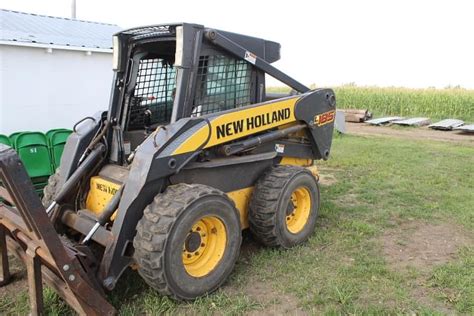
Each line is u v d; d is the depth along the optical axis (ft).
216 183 12.55
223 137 11.94
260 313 10.52
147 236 9.90
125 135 13.21
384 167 26.18
